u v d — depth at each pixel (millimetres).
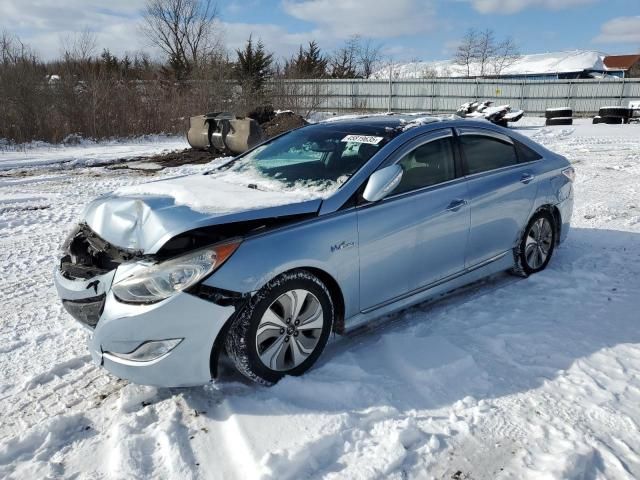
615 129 20156
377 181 3277
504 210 4211
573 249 5387
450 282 3920
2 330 3881
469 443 2510
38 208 8094
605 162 11242
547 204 4641
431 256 3701
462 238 3902
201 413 2793
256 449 2469
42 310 4266
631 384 2969
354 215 3238
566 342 3451
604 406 2766
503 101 31547
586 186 8625
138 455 2471
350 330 3434
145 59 36719
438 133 3916
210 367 2779
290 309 2984
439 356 3248
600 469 2320
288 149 4090
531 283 4488
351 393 2902
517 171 4402
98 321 2826
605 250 5316
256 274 2783
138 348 2662
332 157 3680
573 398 2844
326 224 3109
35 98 17469
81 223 3385
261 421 2676
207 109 22328
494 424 2641
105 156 14148
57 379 3197
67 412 2875
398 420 2668
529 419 2674
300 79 30828
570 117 23047
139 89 21156
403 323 3775
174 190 3367
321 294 3086
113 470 2385
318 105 29297
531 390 2926
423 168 3742
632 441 2494
